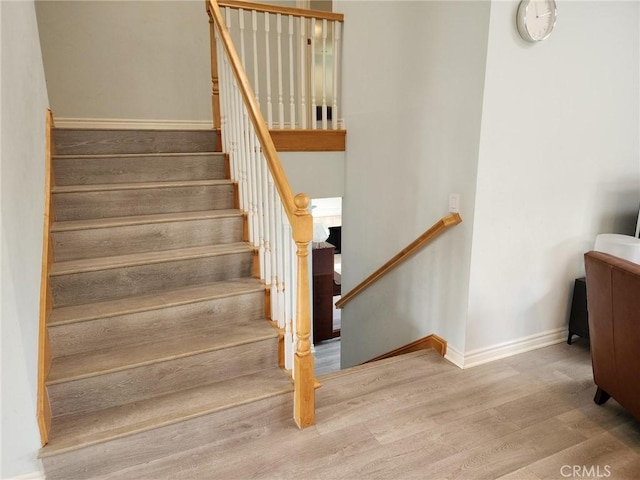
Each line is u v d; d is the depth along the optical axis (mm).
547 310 2824
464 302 2508
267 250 2373
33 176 1941
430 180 2695
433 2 2500
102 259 2340
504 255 2545
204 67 4375
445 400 2230
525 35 2227
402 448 1862
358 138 3490
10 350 1497
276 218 2182
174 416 1813
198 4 4250
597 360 2137
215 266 2502
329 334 5832
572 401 2227
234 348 2113
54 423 1762
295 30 4598
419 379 2439
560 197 2658
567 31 2398
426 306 2867
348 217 3791
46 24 3762
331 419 2061
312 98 3635
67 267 2182
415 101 2756
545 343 2867
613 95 2688
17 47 1785
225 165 3104
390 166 3100
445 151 2533
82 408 1842
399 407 2164
